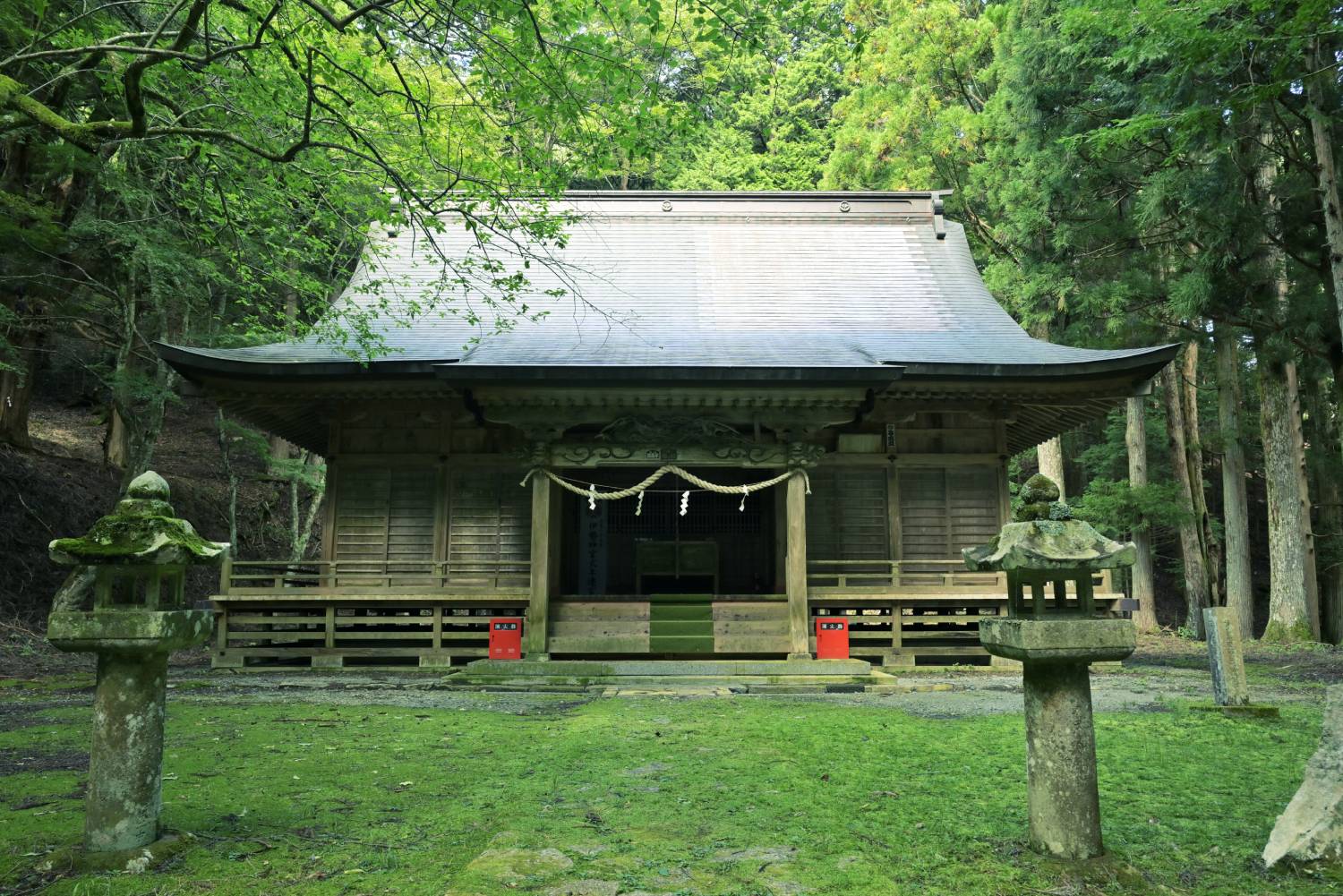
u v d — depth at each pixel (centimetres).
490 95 830
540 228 924
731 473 1720
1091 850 383
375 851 408
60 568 1697
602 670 1187
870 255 1802
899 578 1348
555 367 1164
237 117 888
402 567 1439
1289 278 1645
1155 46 1142
